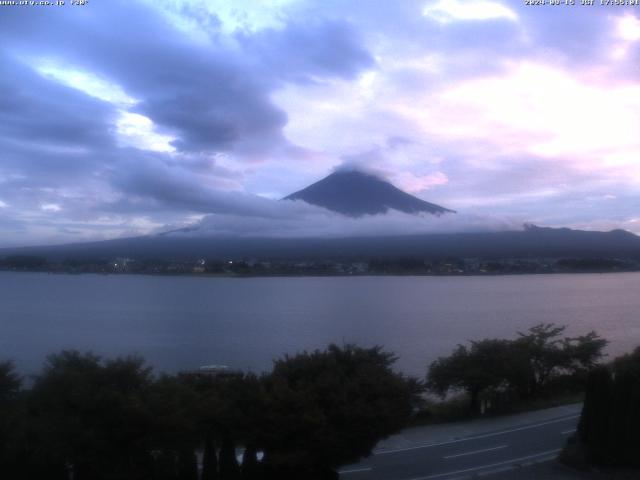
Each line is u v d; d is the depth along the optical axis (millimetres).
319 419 19422
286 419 19469
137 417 17406
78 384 18000
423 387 30406
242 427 19516
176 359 62656
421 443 26422
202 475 19203
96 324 95312
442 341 74312
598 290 175750
